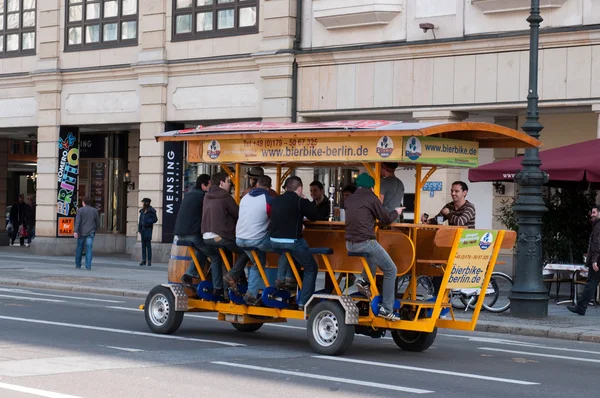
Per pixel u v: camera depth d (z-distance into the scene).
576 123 24.31
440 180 24.23
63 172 33.50
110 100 31.77
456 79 23.80
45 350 12.09
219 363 11.41
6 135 38.72
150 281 24.05
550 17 22.36
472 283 12.46
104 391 9.34
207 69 28.97
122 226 36.19
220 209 13.60
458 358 12.66
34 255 33.78
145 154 30.52
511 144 13.52
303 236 13.27
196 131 14.13
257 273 13.51
